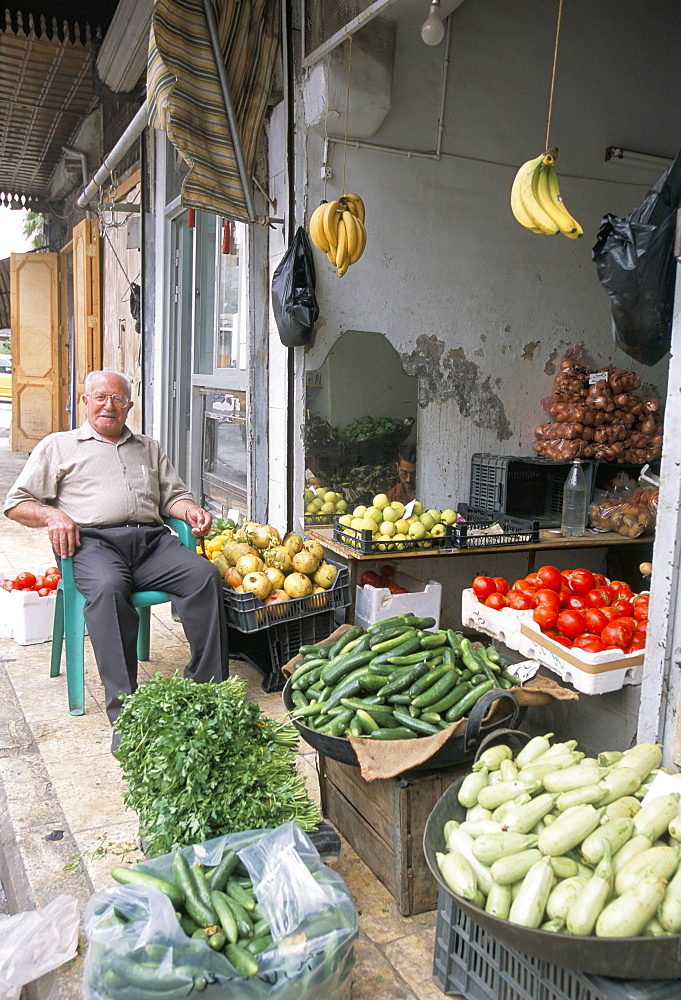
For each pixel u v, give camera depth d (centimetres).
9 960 199
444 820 199
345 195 399
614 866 169
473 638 475
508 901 170
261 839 195
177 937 166
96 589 338
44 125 950
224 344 567
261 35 425
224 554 391
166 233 676
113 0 626
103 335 948
